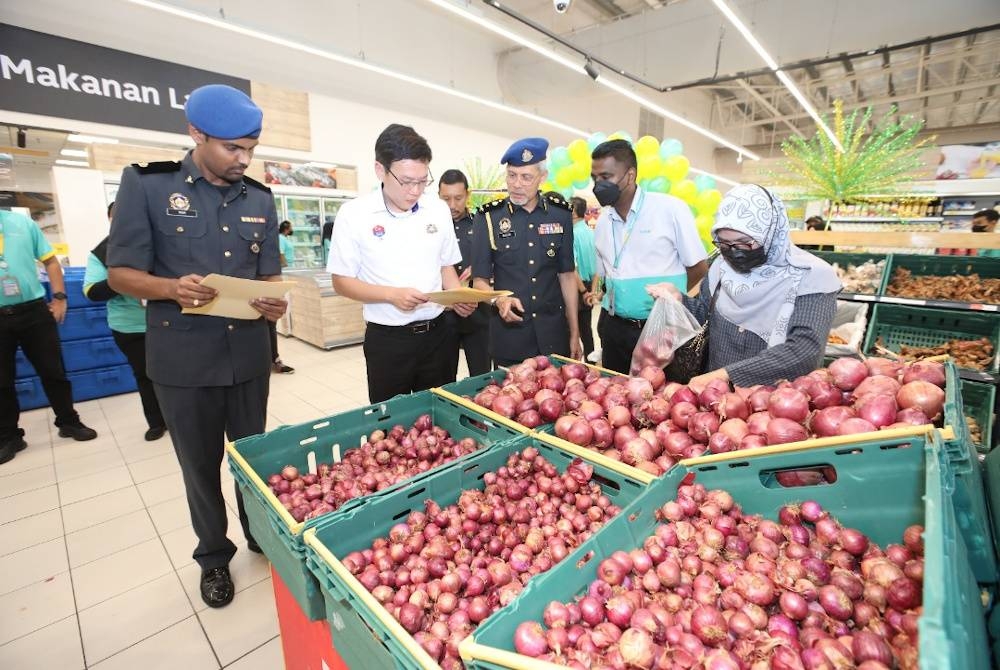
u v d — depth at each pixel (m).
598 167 2.10
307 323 6.08
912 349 2.64
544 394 1.54
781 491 1.00
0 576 2.03
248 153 1.52
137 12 5.73
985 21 6.40
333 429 1.55
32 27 5.14
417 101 8.84
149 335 1.63
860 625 0.78
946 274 2.90
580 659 0.72
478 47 9.70
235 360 1.71
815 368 1.36
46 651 1.68
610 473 1.19
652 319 1.78
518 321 2.35
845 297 2.83
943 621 0.46
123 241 1.50
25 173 6.34
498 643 0.72
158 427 3.33
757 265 1.42
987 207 4.88
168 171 1.57
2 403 3.02
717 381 1.29
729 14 5.79
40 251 3.08
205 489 1.77
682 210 2.16
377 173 1.74
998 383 2.11
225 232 1.66
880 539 0.91
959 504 0.80
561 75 9.69
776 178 4.26
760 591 0.81
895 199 3.95
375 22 8.00
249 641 1.72
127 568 2.08
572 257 2.40
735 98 13.94
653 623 0.76
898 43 6.81
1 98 5.04
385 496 1.11
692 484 1.09
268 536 1.18
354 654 0.91
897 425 0.95
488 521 1.18
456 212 3.15
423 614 0.92
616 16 9.48
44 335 3.11
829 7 7.22
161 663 1.63
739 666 0.69
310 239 7.68
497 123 10.39
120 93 5.70
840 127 3.65
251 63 6.73
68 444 3.24
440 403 1.73
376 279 1.90
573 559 0.85
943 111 14.20
